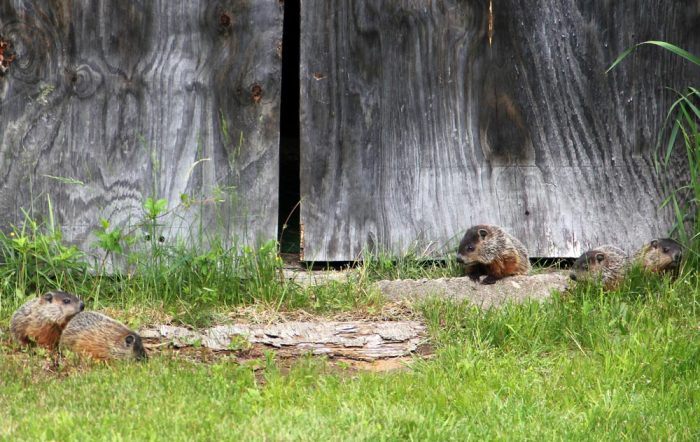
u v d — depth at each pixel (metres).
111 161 12.55
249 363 9.96
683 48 12.94
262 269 12.10
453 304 11.52
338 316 11.52
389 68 12.74
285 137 20.92
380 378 9.44
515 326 10.63
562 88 12.94
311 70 12.66
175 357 10.07
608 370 9.49
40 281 12.04
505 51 12.83
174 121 12.56
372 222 12.90
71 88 12.42
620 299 11.50
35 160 12.46
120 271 12.26
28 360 9.78
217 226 12.66
